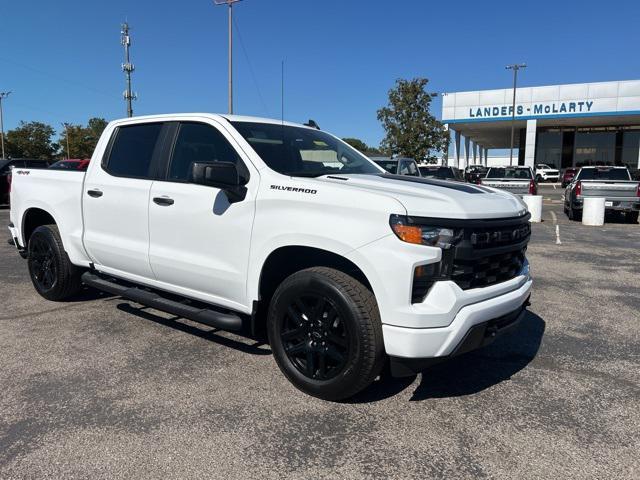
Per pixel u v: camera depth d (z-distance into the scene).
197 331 4.93
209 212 3.98
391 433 3.19
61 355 4.32
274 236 3.59
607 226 14.62
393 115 35.91
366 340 3.25
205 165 3.58
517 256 3.85
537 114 43.56
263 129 4.32
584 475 2.79
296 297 3.56
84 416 3.34
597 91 41.44
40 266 5.84
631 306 6.04
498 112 44.88
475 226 3.24
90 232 5.07
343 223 3.29
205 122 4.30
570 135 52.88
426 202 3.22
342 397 3.47
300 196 3.51
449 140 36.00
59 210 5.40
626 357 4.47
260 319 3.95
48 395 3.61
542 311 5.82
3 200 17.86
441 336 3.12
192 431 3.17
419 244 3.09
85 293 6.18
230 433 3.16
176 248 4.25
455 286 3.19
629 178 16.80
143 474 2.75
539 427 3.28
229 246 3.88
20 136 87.12
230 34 28.19
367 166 4.75
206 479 2.72
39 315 5.36
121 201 4.66
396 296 3.12
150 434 3.13
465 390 3.79
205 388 3.74
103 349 4.46
